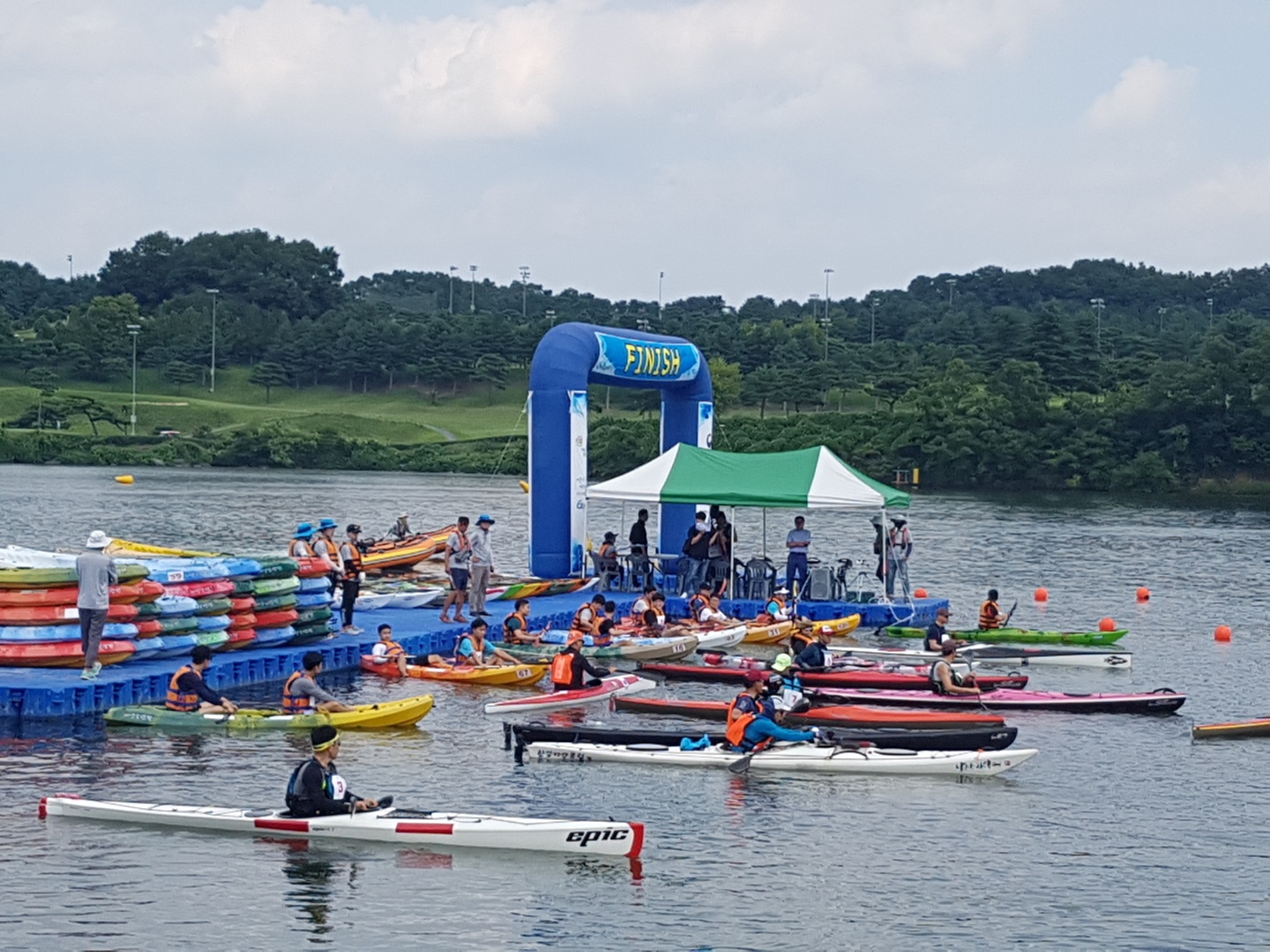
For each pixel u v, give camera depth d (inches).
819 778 996.6
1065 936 719.7
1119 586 2407.7
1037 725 1190.9
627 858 814.5
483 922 719.7
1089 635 1674.5
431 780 968.3
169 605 1198.3
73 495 4517.7
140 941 687.7
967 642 1662.2
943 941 709.9
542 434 1819.6
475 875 781.3
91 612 1097.4
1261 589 2389.3
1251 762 1067.9
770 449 6043.3
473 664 1309.1
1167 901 770.2
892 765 1011.9
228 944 686.5
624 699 1198.9
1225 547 3243.1
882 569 1770.4
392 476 6481.3
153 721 1068.5
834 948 698.8
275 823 831.7
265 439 7042.3
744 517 4077.3
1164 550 3127.5
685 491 1713.8
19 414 7770.7
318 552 1400.1
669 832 866.1
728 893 765.9
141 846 810.8
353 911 727.7
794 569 1758.1
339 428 7534.5
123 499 4375.0
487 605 1664.6
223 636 1253.1
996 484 5910.4
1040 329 6914.4
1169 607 2121.1
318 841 826.2
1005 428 5876.0
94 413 7554.1
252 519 3612.2
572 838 815.7
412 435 7554.1
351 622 1424.7
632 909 740.0
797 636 1333.7
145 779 935.7
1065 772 1029.2
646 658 1382.9
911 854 836.0
